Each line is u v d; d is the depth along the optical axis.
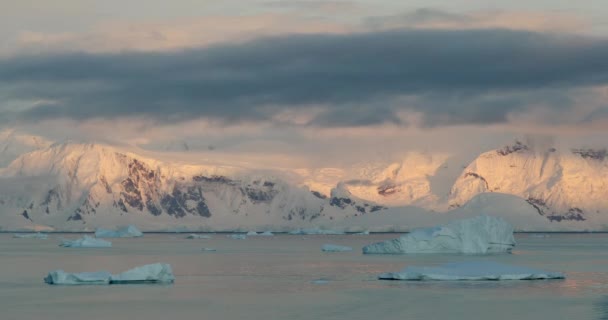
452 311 95.31
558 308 97.25
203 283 126.50
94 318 92.44
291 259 193.00
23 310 97.56
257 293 112.69
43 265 174.62
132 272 126.94
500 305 99.44
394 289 114.62
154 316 93.50
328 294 111.00
